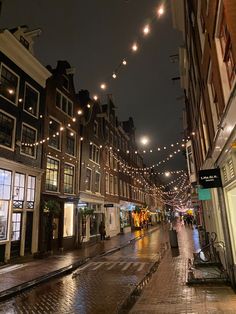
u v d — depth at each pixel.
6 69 14.73
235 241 7.46
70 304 7.06
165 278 9.14
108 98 32.06
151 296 7.06
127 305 6.82
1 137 14.00
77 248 18.94
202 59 9.09
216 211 10.04
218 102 7.09
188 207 65.69
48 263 12.88
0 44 14.16
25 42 16.52
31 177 15.88
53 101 18.98
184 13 13.37
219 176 8.10
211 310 5.68
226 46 5.70
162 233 32.53
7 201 13.71
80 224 20.86
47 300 7.48
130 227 36.72
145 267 11.65
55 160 18.67
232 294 6.86
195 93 13.43
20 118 15.33
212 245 10.80
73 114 21.75
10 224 13.57
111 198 30.20
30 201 15.48
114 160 33.03
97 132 27.19
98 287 8.69
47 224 16.73
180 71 18.20
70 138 21.31
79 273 11.02
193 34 10.88
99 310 6.50
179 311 5.74
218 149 7.64
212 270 9.33
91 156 25.20
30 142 16.19
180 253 14.95
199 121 13.43
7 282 9.20
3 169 13.62
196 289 7.52
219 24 5.95
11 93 15.04
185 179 45.69
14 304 7.20
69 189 20.38
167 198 102.19
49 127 18.36
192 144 19.97
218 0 5.47
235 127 5.50
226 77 6.22
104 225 24.77
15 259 13.70
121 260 13.73
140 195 47.97
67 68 21.34
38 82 17.41
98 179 26.70
